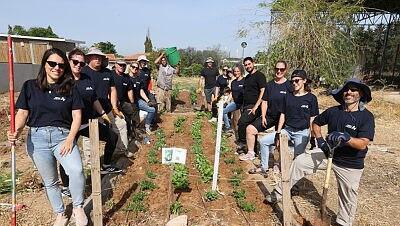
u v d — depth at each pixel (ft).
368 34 84.53
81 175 14.52
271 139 21.52
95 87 21.20
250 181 21.30
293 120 20.74
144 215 16.85
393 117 44.80
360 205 18.67
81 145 29.09
